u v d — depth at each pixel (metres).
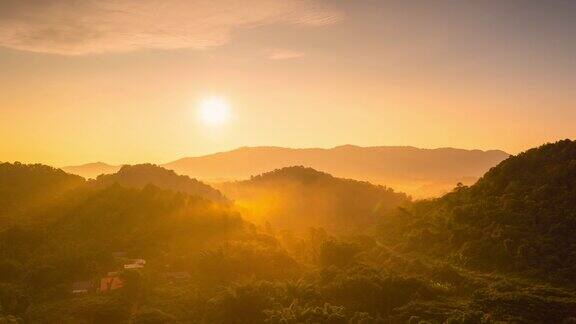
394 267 136.75
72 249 137.38
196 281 127.31
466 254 133.62
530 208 139.88
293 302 108.88
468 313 99.38
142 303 114.38
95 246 139.62
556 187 143.62
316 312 102.12
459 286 116.81
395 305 109.88
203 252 135.88
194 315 110.50
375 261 146.62
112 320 108.25
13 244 139.12
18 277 125.06
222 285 123.50
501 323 95.94
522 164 161.38
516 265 123.31
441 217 160.75
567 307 101.88
